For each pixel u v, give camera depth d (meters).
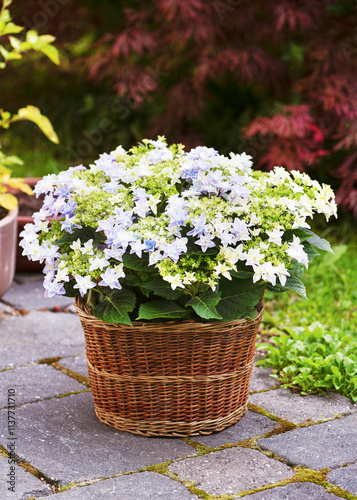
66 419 2.33
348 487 1.92
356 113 4.10
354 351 2.73
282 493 1.88
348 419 2.34
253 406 2.44
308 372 2.58
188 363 2.11
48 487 1.92
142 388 2.15
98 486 1.92
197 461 2.05
